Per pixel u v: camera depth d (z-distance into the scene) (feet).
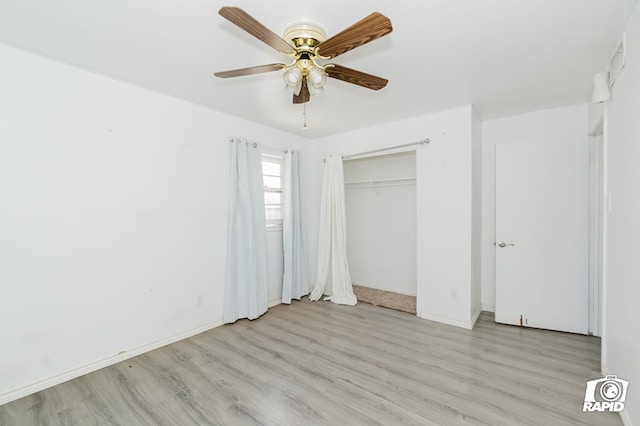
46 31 5.92
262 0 4.97
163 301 8.96
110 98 7.93
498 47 6.51
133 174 8.38
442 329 10.06
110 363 7.80
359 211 15.97
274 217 12.88
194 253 9.78
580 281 9.55
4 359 6.32
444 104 9.97
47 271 6.89
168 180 9.14
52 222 6.98
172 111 9.23
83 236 7.45
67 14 5.38
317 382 6.93
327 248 13.50
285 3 5.05
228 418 5.76
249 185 11.30
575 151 9.62
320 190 14.33
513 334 9.62
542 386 6.67
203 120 10.05
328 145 14.07
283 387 6.75
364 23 4.39
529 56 6.89
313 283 14.70
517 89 8.77
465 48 6.55
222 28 5.83
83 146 7.47
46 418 5.81
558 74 7.79
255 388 6.72
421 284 11.19
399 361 7.88
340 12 5.31
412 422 5.58
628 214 5.49
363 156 12.84
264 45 6.44
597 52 6.69
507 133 11.23
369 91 8.85
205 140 10.11
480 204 11.59
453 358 8.02
